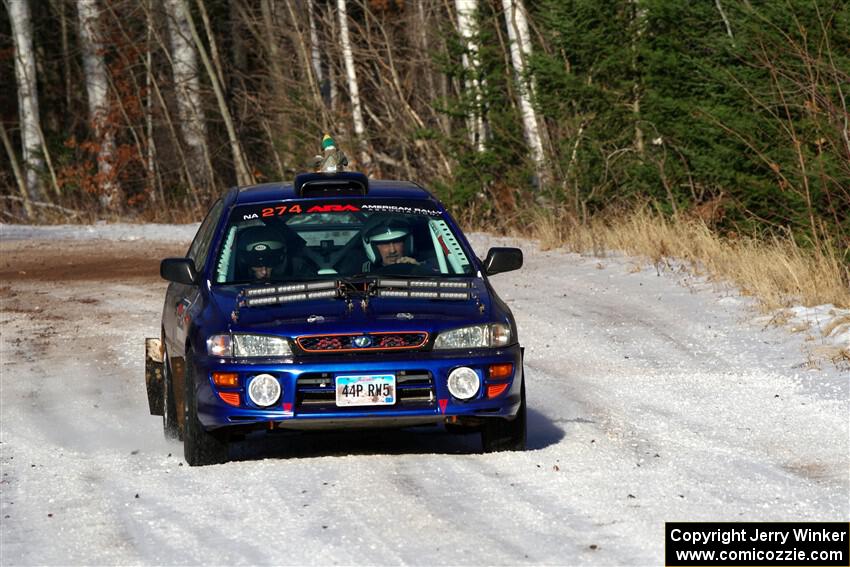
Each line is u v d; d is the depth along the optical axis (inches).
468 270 1305.4
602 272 2741.1
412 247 1315.2
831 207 2546.8
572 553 856.9
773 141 2920.8
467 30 4416.8
